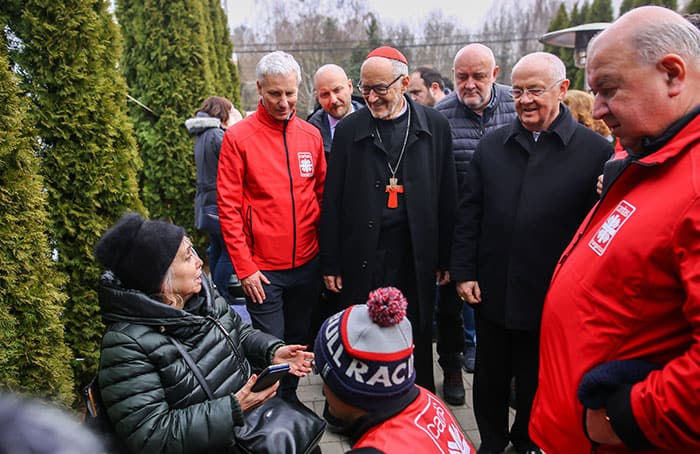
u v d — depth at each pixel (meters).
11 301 2.40
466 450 1.34
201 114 4.93
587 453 1.42
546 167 2.34
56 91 2.99
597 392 1.28
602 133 3.50
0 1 2.81
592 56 1.35
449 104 3.55
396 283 2.86
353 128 2.81
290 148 2.98
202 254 6.86
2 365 2.34
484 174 2.52
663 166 1.27
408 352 1.26
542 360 1.62
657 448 1.22
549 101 2.26
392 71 2.63
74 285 3.12
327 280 2.95
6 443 0.47
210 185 4.82
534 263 2.36
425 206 2.76
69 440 0.51
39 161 2.81
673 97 1.26
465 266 2.62
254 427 1.81
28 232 2.46
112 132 3.14
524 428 2.60
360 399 1.25
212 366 1.85
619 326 1.32
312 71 28.89
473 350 3.88
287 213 2.93
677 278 1.21
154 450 1.66
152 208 6.69
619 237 1.31
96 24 3.06
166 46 6.50
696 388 1.08
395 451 1.15
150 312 1.73
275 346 2.15
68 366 2.68
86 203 3.10
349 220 2.83
